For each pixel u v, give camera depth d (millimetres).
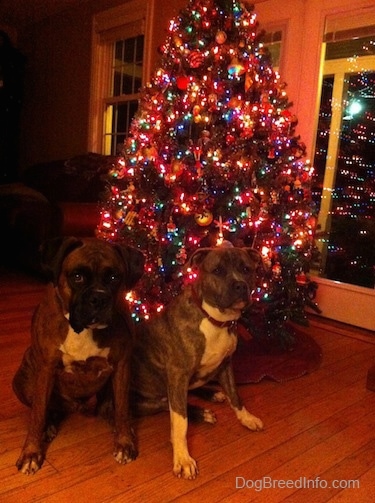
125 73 6508
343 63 4500
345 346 3566
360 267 4523
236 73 3143
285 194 3330
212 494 1776
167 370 2082
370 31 3949
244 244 3338
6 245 5691
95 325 1702
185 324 2070
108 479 1829
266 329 3277
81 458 1958
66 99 7352
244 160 3078
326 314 4234
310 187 3492
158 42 5770
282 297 3309
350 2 4004
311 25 4254
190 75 3314
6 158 7875
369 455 2102
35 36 7938
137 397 2312
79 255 1761
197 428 2264
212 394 2572
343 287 4105
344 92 4660
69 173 5879
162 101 3342
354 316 4043
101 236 3475
